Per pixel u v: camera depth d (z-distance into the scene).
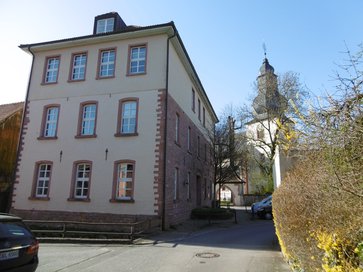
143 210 15.40
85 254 9.57
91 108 18.05
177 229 15.80
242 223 20.19
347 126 3.26
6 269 5.53
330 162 3.43
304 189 5.05
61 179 17.17
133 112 17.17
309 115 4.05
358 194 2.83
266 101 32.59
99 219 15.85
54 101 18.69
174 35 17.70
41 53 19.97
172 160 17.20
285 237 6.81
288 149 5.11
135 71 17.81
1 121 21.39
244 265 7.98
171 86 17.95
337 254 3.04
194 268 7.75
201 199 25.91
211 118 35.09
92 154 16.98
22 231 6.25
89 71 18.52
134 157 16.23
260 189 40.00
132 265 8.11
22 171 18.06
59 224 15.70
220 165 27.27
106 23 20.52
